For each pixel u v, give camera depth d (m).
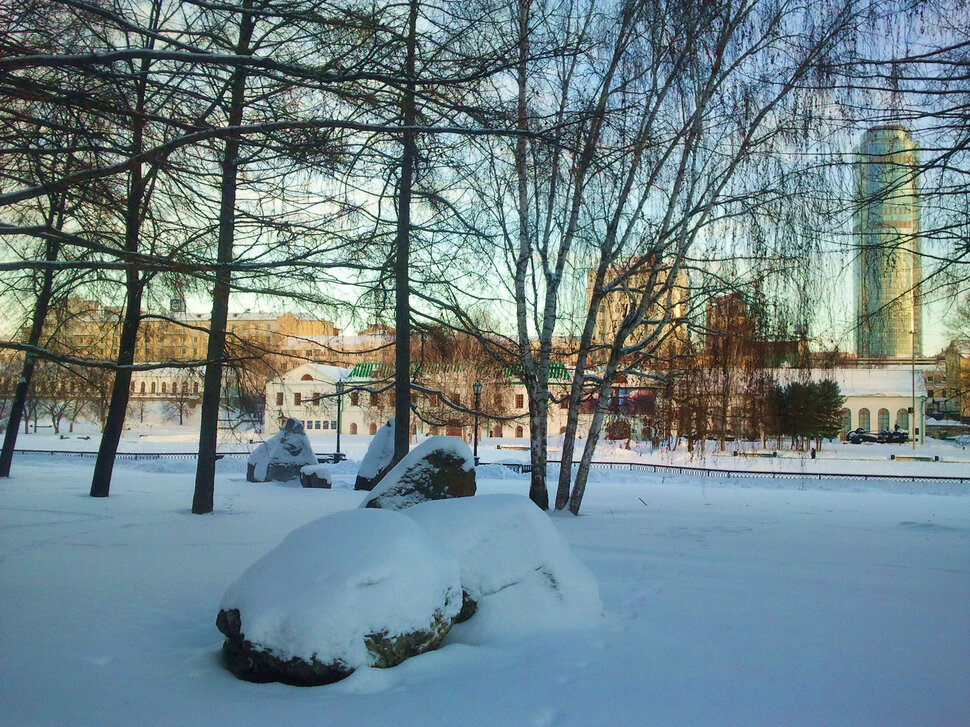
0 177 7.60
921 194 10.16
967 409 50.62
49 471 25.73
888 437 67.81
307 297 11.21
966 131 9.78
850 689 4.71
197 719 4.15
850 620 6.44
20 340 18.83
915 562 9.57
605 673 4.95
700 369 15.88
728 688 4.69
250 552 9.70
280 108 7.94
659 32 12.91
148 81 6.98
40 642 5.62
